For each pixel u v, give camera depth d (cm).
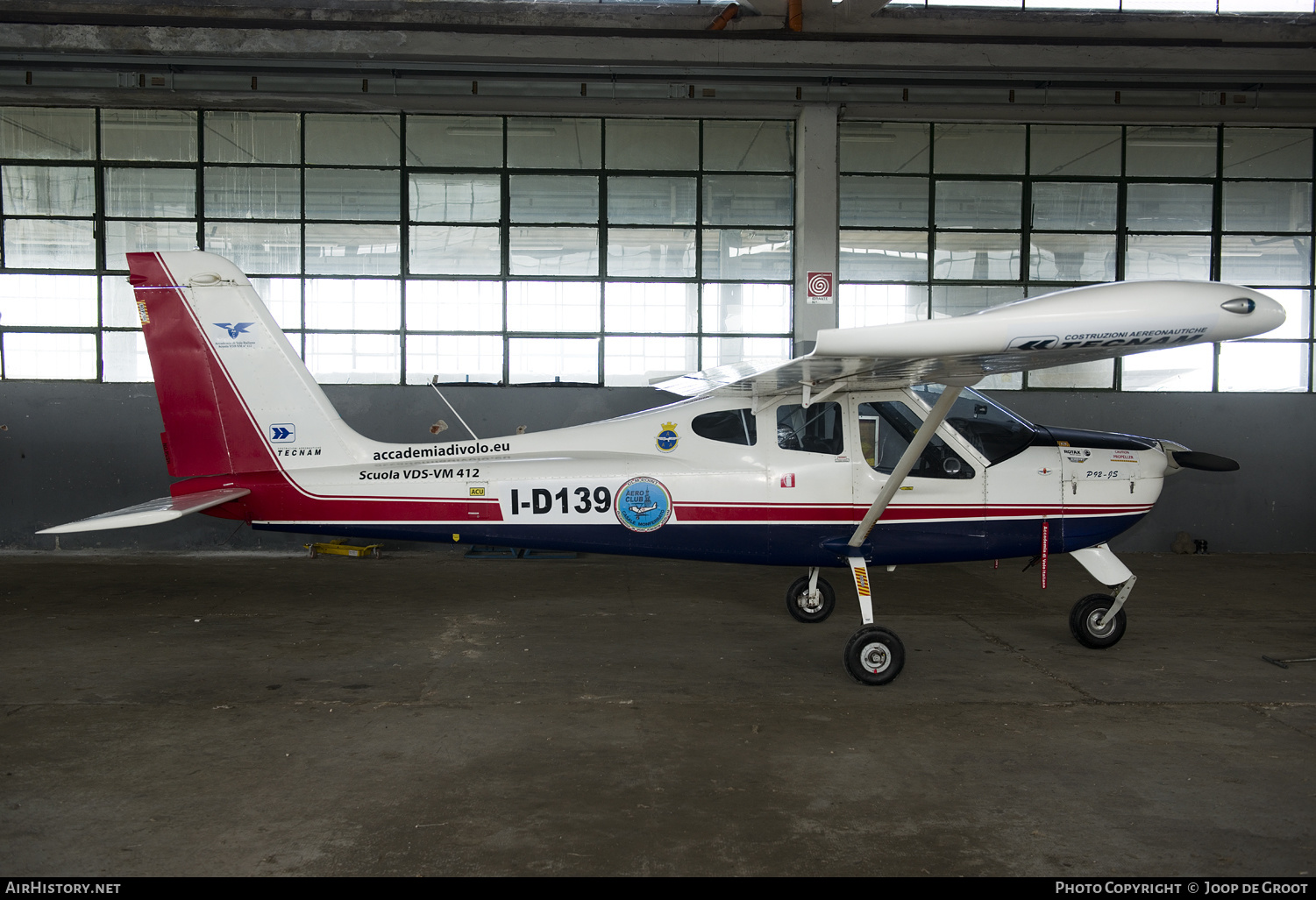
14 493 816
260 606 593
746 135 866
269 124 838
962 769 318
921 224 873
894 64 796
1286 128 879
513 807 283
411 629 530
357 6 788
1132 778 310
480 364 857
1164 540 859
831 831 268
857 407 475
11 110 823
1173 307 344
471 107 826
